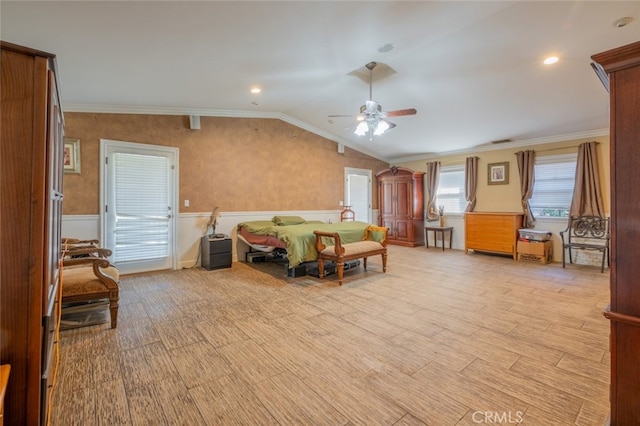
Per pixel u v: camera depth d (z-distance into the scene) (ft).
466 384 6.22
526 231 18.53
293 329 8.91
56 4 6.63
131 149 15.25
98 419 5.26
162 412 5.44
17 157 3.72
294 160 21.43
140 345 7.93
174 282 13.94
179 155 16.71
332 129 22.48
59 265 6.52
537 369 6.73
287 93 15.42
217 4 7.21
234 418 5.30
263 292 12.44
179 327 9.05
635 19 8.89
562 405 5.54
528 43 10.41
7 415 3.68
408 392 5.98
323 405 5.62
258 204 19.65
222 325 9.20
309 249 14.28
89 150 14.24
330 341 8.14
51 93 4.15
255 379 6.44
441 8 8.38
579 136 17.56
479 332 8.62
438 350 7.62
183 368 6.86
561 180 18.35
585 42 10.18
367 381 6.35
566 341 8.04
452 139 20.83
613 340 4.13
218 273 15.65
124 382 6.32
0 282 3.64
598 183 16.71
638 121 3.84
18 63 3.74
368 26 9.06
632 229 3.92
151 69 10.77
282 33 9.02
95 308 9.64
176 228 16.62
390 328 8.93
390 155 26.81
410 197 24.39
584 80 12.62
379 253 15.29
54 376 5.76
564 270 16.08
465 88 14.26
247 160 19.16
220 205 18.13
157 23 7.80
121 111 14.98
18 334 3.73
